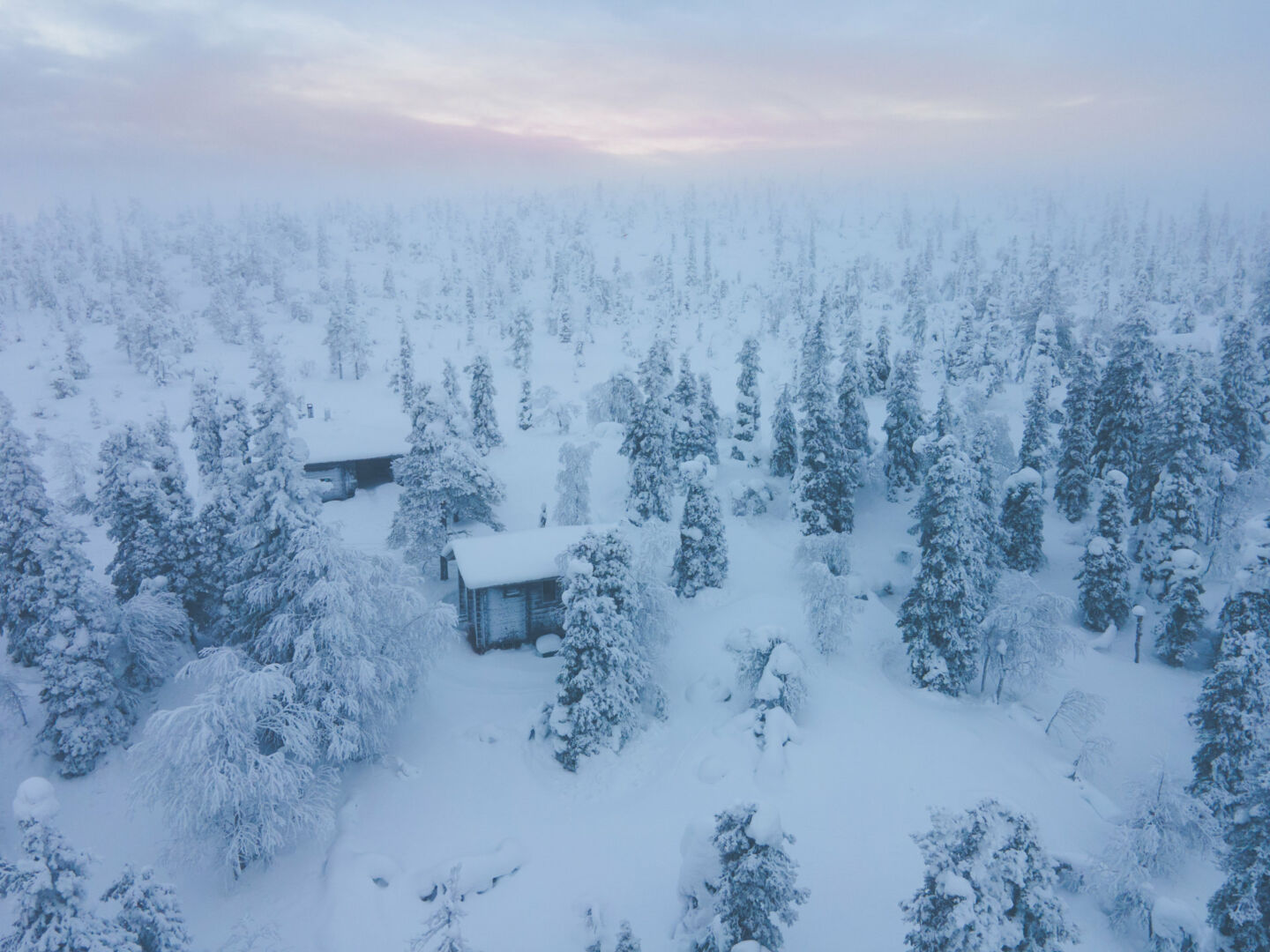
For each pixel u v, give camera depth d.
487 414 60.16
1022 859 13.98
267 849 21.08
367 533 45.22
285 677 22.20
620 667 27.25
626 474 55.41
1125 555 39.31
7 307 135.12
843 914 20.80
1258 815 16.62
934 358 101.25
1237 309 82.56
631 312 147.38
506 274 187.75
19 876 13.49
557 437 65.75
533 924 20.77
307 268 185.25
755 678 29.73
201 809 20.05
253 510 26.80
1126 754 30.44
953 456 30.88
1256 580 28.64
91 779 26.88
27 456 29.53
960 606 30.97
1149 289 113.44
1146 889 20.95
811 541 41.06
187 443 68.50
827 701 30.52
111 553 43.62
